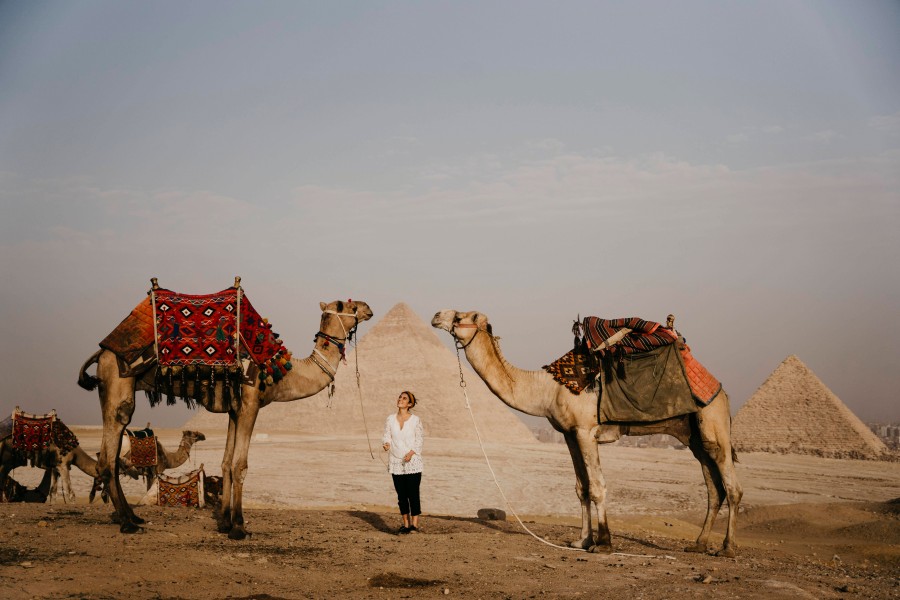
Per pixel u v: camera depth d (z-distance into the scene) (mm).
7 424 16359
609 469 55375
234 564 9484
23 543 9742
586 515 12164
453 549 11070
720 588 9180
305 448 59344
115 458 10711
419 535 12094
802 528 24531
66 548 9617
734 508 12469
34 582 8141
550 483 41062
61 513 12344
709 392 12133
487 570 9938
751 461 80812
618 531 16359
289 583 8898
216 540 10773
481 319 12133
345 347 12312
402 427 12750
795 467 73688
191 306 10789
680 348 12070
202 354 10633
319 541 11148
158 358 10570
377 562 9984
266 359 11141
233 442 11438
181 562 9320
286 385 11664
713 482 12898
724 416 12336
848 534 22641
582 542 12086
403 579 9273
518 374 12148
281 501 29281
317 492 32375
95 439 65562
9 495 16500
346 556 10227
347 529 12484
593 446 11781
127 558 9281
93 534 10523
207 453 46312
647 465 61156
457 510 29688
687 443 12805
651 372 11852
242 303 11023
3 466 16406
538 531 13828
